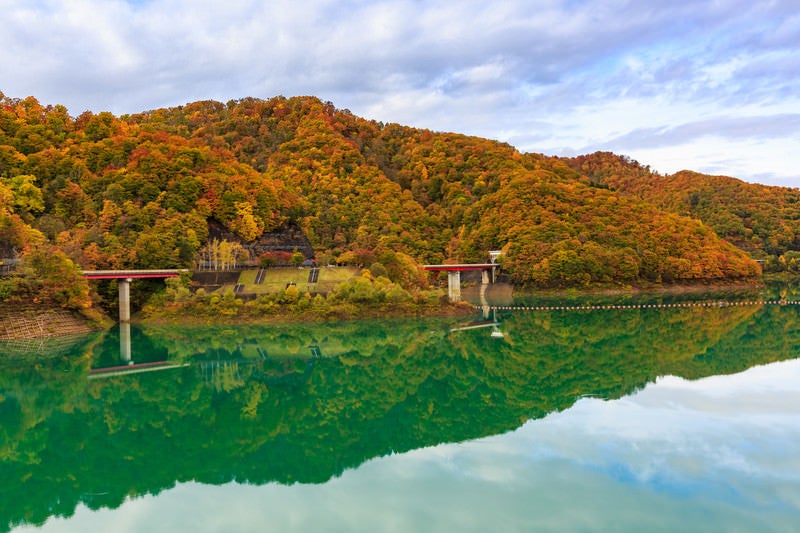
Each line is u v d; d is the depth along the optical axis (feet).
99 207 485.56
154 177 513.04
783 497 118.11
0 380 243.81
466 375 250.98
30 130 565.94
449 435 164.86
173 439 169.07
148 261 434.30
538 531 107.45
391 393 222.28
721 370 234.17
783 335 331.98
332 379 246.68
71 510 123.24
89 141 586.04
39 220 457.68
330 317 398.01
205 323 384.88
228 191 530.68
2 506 125.29
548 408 187.52
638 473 130.93
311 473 140.05
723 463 135.23
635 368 246.68
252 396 219.20
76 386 233.96
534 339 343.26
